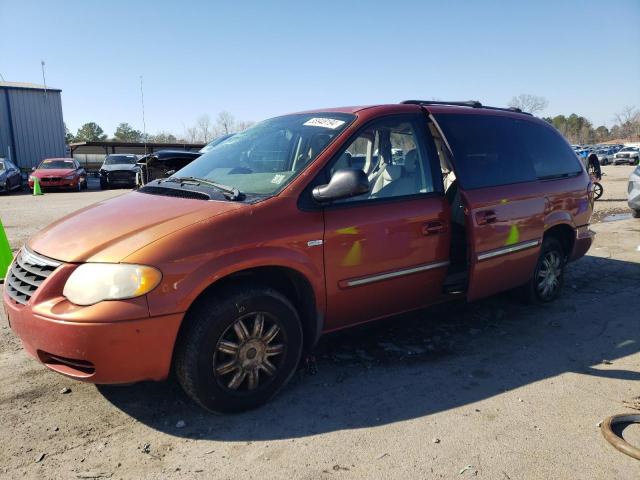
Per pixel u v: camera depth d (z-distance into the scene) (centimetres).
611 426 299
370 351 408
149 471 263
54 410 319
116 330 271
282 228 318
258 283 317
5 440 287
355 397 337
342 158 357
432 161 404
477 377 367
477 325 467
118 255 282
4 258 577
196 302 299
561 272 531
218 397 304
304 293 341
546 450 280
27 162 3145
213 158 422
